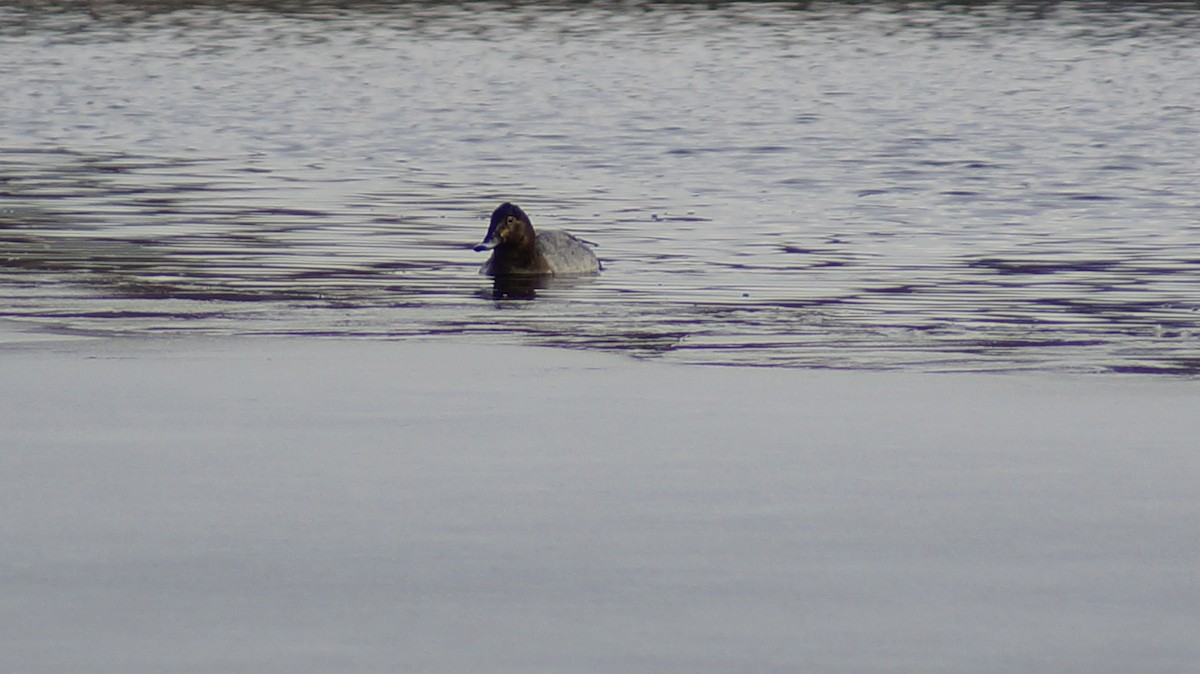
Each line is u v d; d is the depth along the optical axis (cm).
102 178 9819
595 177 10019
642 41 19875
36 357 5109
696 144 11550
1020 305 6312
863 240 7844
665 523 3475
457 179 9919
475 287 6694
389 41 19825
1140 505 3612
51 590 3073
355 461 3925
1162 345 5556
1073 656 2809
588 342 5550
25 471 3825
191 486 3716
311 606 3005
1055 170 10281
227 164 10538
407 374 4916
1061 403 4600
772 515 3531
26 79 15975
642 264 7244
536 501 3619
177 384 4734
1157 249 7594
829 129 12444
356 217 8469
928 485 3759
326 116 13300
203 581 3123
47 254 7262
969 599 3055
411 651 2812
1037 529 3450
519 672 2736
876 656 2806
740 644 2850
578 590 3089
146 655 2789
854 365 5175
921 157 10894
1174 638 2881
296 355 5200
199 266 7044
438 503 3600
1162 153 11075
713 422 4344
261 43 19625
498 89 15238
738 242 7794
